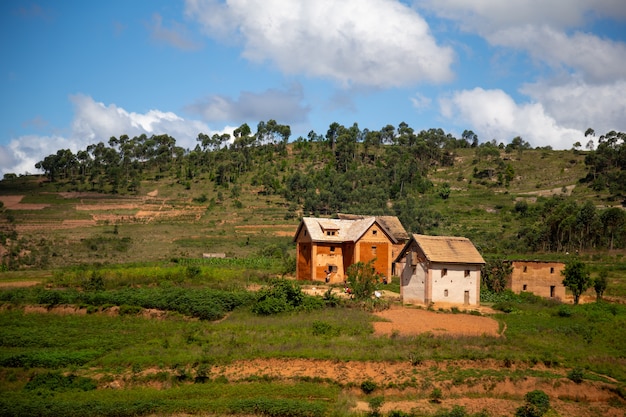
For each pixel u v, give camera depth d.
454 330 46.19
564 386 37.16
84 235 135.38
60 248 119.88
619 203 146.62
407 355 39.72
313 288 66.38
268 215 155.00
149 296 54.69
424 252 57.25
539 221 137.88
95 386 37.19
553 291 67.19
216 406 33.66
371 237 73.38
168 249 121.44
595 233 112.06
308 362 39.25
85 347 43.56
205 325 48.06
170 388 36.72
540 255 103.69
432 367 38.88
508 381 37.28
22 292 58.16
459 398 35.81
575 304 61.03
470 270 58.53
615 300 67.00
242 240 132.00
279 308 51.69
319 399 35.59
